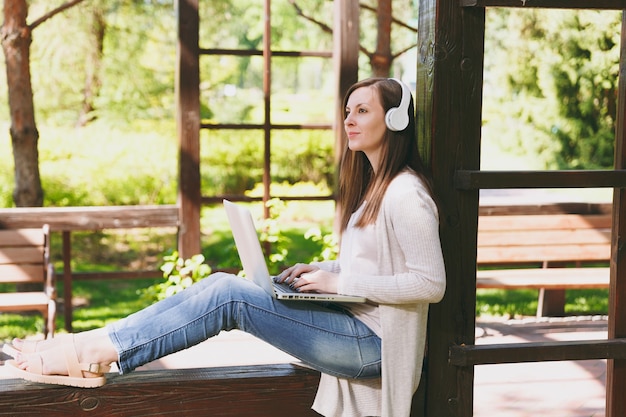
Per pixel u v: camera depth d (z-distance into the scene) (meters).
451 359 2.63
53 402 2.56
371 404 2.57
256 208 9.70
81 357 2.44
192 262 5.65
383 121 2.47
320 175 10.21
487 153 10.46
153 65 9.71
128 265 8.44
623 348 2.70
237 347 4.18
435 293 2.34
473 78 2.57
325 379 2.61
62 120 9.77
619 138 2.68
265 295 2.48
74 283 7.63
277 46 11.28
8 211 5.50
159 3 9.34
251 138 10.27
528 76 9.85
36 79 9.05
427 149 2.61
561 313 5.77
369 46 9.90
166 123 10.20
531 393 3.71
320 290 2.45
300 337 2.46
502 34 9.66
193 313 2.44
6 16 6.20
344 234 2.58
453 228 2.61
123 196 9.70
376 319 2.51
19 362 2.46
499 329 4.97
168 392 2.64
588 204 5.68
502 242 5.39
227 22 10.35
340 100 5.76
